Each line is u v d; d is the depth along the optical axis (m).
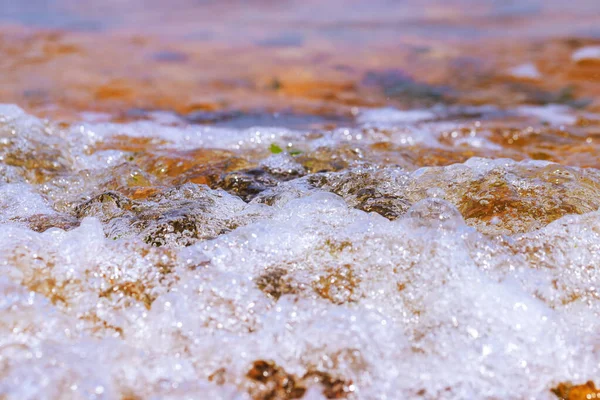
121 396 1.04
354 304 1.11
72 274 1.11
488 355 1.08
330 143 1.49
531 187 1.24
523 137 1.58
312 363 1.07
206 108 1.85
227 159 1.39
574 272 1.13
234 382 1.06
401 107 1.92
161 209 1.22
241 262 1.14
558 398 1.06
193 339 1.08
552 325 1.09
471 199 1.23
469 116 1.78
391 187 1.26
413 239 1.14
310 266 1.14
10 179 1.33
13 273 1.10
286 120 1.71
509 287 1.11
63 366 1.04
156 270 1.12
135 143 1.49
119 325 1.09
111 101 1.89
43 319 1.08
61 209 1.27
